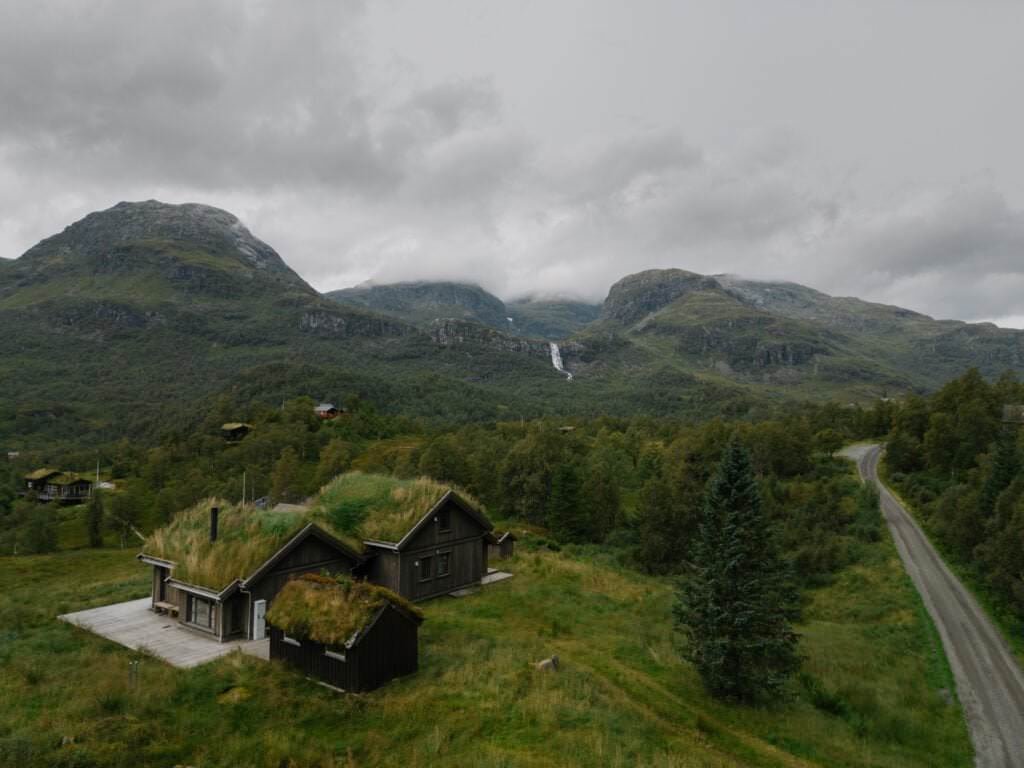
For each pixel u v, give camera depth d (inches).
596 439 4483.3
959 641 1438.2
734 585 978.7
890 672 1239.5
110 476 5036.9
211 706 781.3
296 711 780.6
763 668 987.3
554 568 1769.2
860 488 2933.1
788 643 1013.2
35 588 1706.4
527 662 968.3
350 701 805.2
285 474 3735.2
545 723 762.2
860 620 1663.4
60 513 4092.0
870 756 839.1
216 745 690.2
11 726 702.5
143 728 694.5
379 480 1505.9
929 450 3083.2
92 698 766.5
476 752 690.8
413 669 922.1
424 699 815.1
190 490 3703.3
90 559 2802.7
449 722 759.1
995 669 1285.7
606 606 1438.2
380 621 874.8
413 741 719.7
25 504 3907.5
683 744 784.3
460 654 998.4
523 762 668.1
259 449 4611.2
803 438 3740.2
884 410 4776.1
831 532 2375.7
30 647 986.7
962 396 3577.8
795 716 936.9
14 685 821.9
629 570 2172.7
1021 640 1446.9
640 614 1409.9
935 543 2222.0
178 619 1126.4
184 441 5236.2
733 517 1011.3
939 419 3093.0
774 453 3321.9
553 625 1225.4
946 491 2417.6
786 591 1083.9
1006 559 1636.3
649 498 2464.3
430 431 5964.6
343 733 737.6
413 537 1328.7
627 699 901.8
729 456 1067.9
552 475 2908.5
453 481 3260.3
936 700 1120.2
